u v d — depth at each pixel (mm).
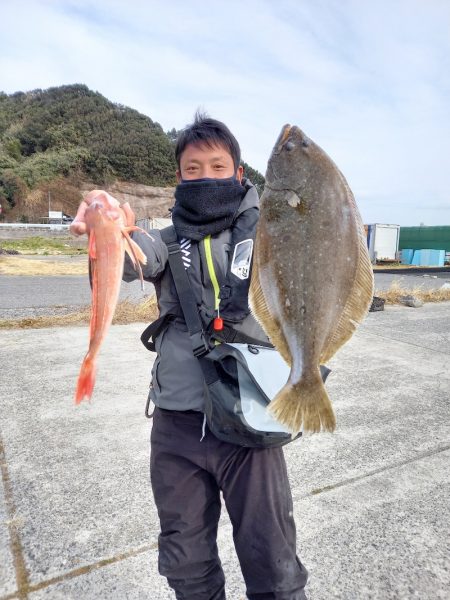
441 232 35750
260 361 1626
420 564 2387
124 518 2729
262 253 1609
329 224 1529
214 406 1533
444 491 3068
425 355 6512
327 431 1508
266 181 1603
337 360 6152
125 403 4500
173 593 2184
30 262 24141
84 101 83625
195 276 1698
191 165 1788
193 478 1699
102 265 1360
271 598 1604
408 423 4145
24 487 3045
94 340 1358
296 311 1566
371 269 1579
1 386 4957
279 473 1642
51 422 4059
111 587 2213
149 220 20984
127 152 73688
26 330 7707
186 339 1725
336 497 2977
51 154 71750
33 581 2238
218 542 2549
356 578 2287
